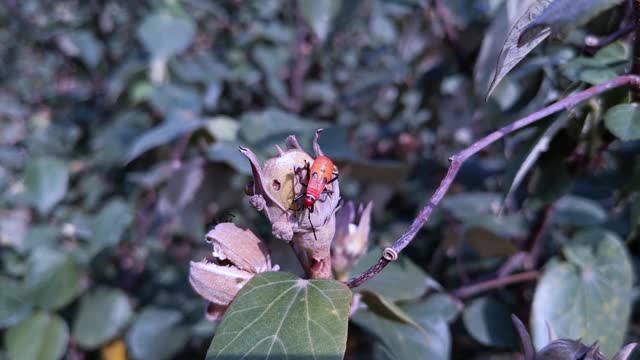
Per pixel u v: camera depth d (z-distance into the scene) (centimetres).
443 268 40
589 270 27
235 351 17
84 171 56
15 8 88
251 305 18
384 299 23
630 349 20
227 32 65
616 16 26
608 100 24
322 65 62
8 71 85
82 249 40
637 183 27
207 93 51
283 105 56
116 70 60
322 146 35
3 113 71
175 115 42
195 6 57
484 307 31
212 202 38
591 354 20
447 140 48
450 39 42
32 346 36
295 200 19
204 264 20
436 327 28
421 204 43
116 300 39
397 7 46
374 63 61
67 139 61
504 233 35
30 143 60
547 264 28
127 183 55
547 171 27
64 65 81
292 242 20
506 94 33
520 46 21
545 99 30
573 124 25
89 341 38
